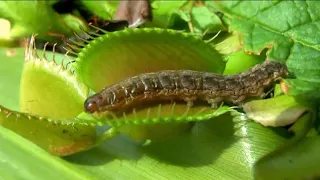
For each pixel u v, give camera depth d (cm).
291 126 10
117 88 9
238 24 12
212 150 10
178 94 9
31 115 9
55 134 9
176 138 10
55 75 10
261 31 12
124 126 9
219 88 10
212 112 9
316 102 10
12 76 11
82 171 9
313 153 9
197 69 10
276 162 9
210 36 12
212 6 12
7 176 10
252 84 10
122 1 12
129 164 10
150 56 10
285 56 11
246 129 10
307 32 11
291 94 10
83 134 9
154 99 9
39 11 12
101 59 9
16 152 10
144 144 10
